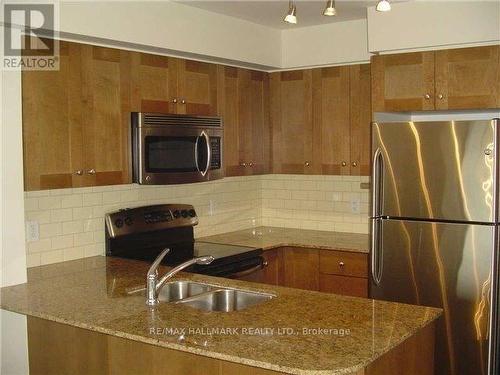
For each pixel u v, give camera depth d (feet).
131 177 11.71
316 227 16.16
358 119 14.25
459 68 12.17
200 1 11.93
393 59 12.96
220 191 15.46
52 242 11.29
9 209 9.42
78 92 10.64
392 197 12.24
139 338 6.89
